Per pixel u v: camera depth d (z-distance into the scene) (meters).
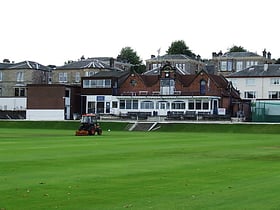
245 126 95.19
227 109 126.25
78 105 135.38
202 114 120.88
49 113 130.00
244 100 130.75
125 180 24.44
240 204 18.52
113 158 35.81
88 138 64.25
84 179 24.61
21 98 137.25
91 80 134.00
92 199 19.34
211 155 39.38
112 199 19.41
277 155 39.94
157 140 60.47
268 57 189.88
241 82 139.38
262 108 114.88
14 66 159.25
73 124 104.69
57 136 69.50
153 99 128.00
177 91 127.62
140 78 131.12
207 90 125.31
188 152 41.91
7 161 32.94
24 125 107.25
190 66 185.62
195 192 21.09
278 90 135.75
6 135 71.38
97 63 159.38
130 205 18.23
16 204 18.23
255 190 21.66
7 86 158.75
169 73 128.75
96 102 133.12
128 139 62.38
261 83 137.38
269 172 28.19
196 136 73.56
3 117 131.38
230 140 62.53
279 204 18.56
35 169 28.56
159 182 23.89
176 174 26.97
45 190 21.22
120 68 182.75
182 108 126.25
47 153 39.47
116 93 131.75
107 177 25.45
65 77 159.00
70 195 20.12
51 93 130.12
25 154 38.41
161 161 33.97
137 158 36.00
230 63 186.50
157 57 190.62
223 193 20.84
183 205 18.28
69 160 33.88
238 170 29.12
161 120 114.50
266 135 79.62
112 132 88.94
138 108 129.25
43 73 161.38
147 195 20.31
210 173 27.55
